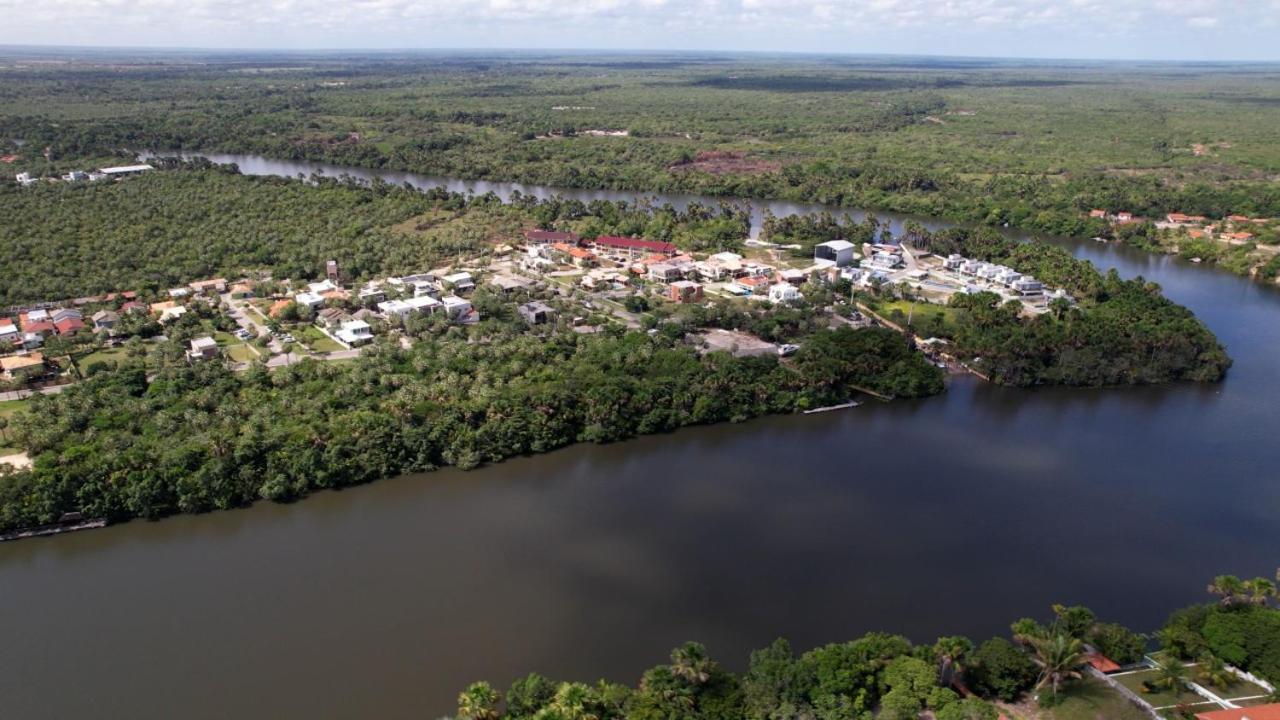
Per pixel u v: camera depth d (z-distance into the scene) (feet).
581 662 340.39
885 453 521.24
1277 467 510.58
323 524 432.66
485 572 396.16
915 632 360.69
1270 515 457.68
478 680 329.52
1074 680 315.17
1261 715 285.43
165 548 411.34
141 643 346.74
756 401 570.87
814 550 419.13
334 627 357.41
